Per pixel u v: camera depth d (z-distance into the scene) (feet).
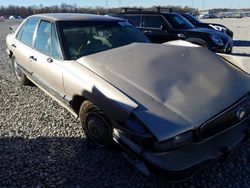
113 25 14.70
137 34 14.99
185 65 10.93
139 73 10.24
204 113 8.75
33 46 15.21
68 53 12.38
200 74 10.44
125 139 8.88
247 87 10.39
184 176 8.11
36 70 14.49
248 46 39.75
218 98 9.42
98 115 10.23
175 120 8.35
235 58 12.01
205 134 8.66
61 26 13.34
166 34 28.89
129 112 8.61
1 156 11.14
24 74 18.15
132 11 32.04
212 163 8.64
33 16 16.58
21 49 16.47
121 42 13.85
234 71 11.14
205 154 8.59
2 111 15.61
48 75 13.03
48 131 13.07
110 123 9.89
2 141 12.34
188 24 30.71
